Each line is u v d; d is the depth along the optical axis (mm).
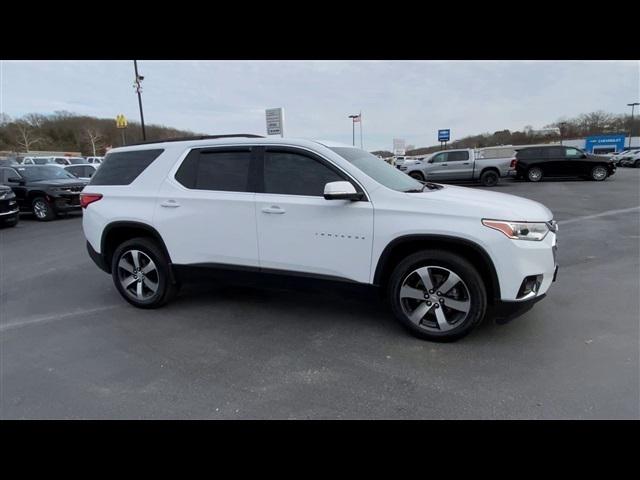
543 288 3234
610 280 4895
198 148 4062
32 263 6727
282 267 3721
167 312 4262
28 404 2674
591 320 3742
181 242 4066
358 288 3514
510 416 2443
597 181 19156
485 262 3119
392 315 4004
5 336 3764
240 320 3990
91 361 3240
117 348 3459
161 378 2957
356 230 3396
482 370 2936
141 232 4379
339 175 3492
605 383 2730
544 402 2553
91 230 4492
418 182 4102
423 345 3350
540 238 3139
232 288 4988
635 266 5441
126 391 2799
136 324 3973
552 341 3350
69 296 4922
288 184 3652
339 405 2592
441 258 3229
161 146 4285
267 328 3785
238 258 3877
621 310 3959
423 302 3369
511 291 3115
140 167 4324
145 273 4332
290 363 3125
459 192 3691
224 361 3186
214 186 3936
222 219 3855
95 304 4598
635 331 3496
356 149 4055
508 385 2744
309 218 3529
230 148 3920
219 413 2545
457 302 3248
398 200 3320
